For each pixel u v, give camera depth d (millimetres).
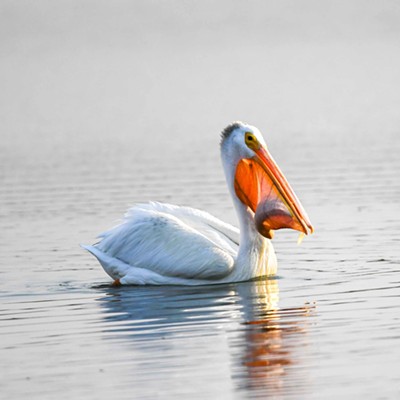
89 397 9711
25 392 9914
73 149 32625
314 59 68750
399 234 17406
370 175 24703
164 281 14344
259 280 14461
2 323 12477
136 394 9750
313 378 9984
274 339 11281
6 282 14820
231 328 11797
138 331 11828
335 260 15602
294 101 47219
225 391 9742
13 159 30312
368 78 56219
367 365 10266
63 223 19609
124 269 14539
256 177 14578
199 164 27781
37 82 61094
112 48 86812
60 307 13195
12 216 20594
